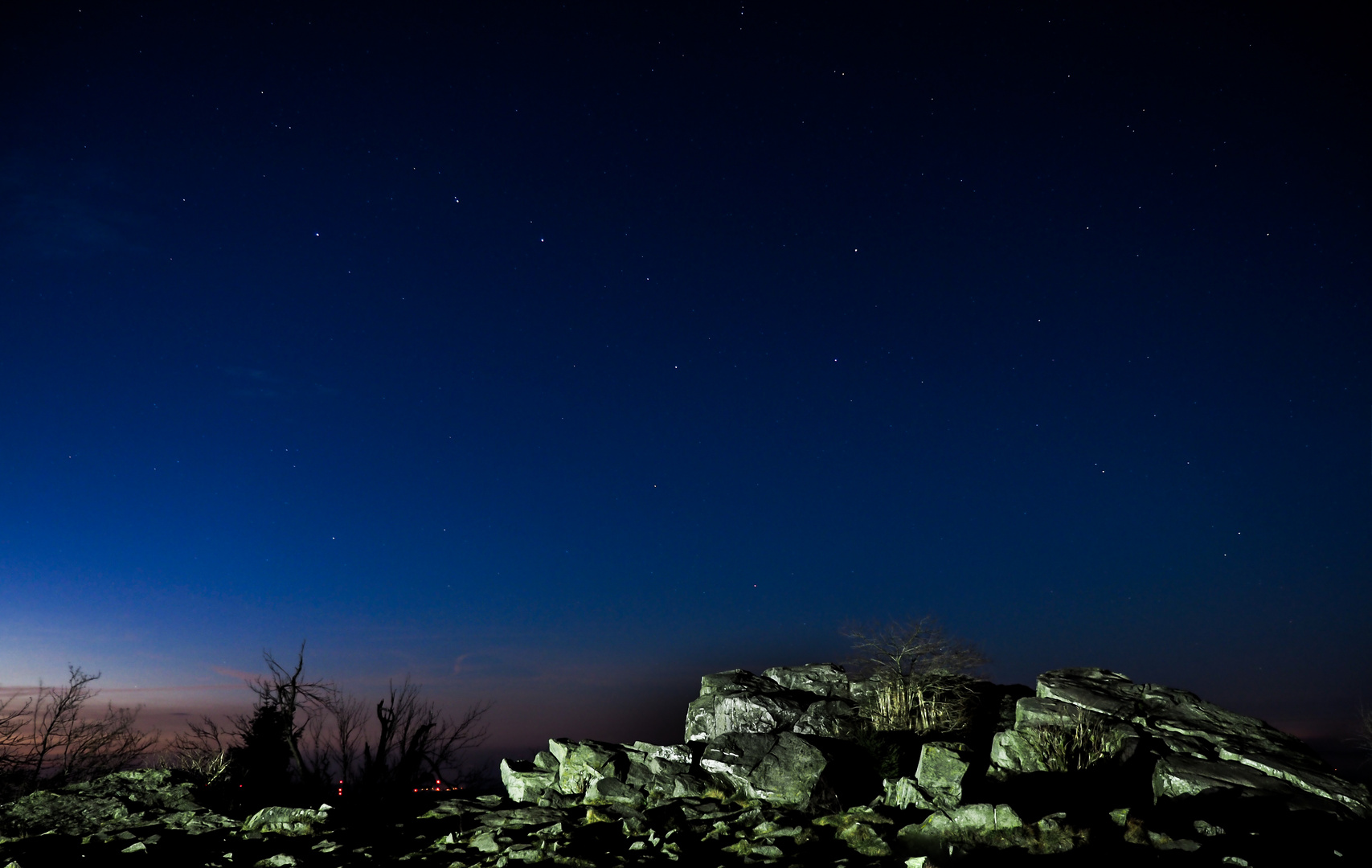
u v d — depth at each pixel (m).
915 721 20.00
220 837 14.64
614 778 18.14
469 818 16.38
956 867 11.05
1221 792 13.62
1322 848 11.04
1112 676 20.97
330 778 22.55
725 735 19.19
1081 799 14.55
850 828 13.49
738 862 12.41
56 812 15.70
